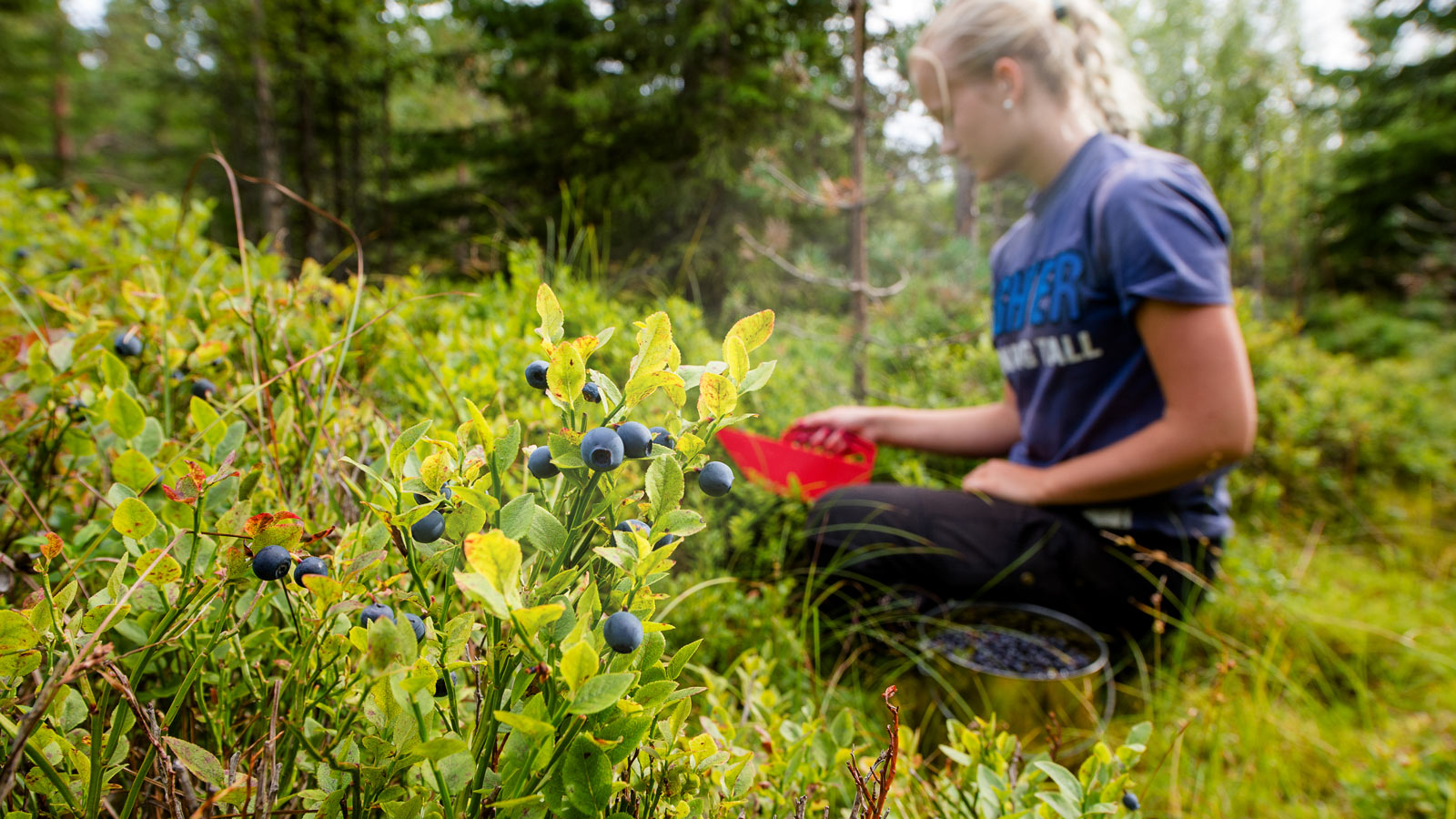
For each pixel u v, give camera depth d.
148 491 0.75
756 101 7.50
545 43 9.46
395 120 16.39
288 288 1.27
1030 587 1.98
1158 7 16.12
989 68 2.11
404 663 0.45
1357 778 1.63
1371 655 2.21
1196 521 1.99
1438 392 6.78
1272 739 1.74
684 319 2.20
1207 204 1.81
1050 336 2.01
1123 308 1.81
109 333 0.87
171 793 0.49
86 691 0.53
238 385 1.05
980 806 0.72
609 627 0.43
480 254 4.02
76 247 2.01
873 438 2.41
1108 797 0.69
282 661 0.61
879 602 1.94
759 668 1.04
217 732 0.62
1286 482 3.51
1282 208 17.88
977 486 2.14
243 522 0.53
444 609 0.52
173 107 18.52
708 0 8.36
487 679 0.52
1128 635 2.07
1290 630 2.22
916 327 3.36
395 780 0.54
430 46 12.69
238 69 12.01
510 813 0.47
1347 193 15.46
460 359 1.43
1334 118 16.62
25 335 1.01
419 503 0.54
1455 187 13.98
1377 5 15.53
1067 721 1.52
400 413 1.29
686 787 0.57
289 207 11.62
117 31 22.06
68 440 0.85
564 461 0.47
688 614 1.36
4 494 0.84
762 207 7.43
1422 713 1.96
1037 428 2.12
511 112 10.82
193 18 12.72
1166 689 1.88
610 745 0.45
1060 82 2.08
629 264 5.75
